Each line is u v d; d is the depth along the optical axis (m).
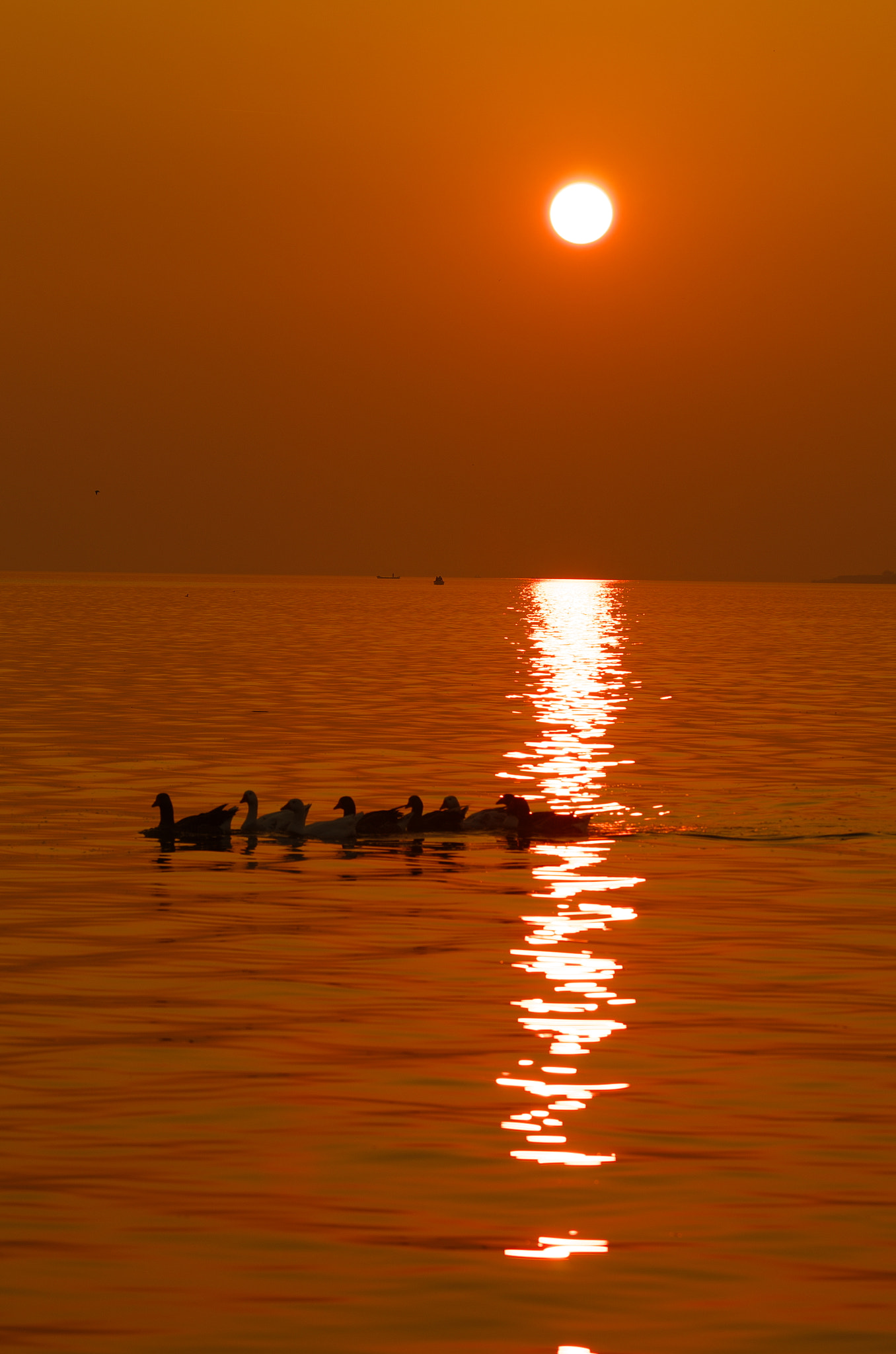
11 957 54.16
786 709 154.88
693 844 80.06
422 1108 38.66
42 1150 35.59
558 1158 35.34
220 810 81.31
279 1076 40.91
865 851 77.50
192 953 55.00
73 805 89.81
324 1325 27.59
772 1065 42.25
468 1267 29.91
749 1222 31.97
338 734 126.75
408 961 53.94
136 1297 28.61
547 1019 46.69
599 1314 28.05
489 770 105.94
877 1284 29.33
